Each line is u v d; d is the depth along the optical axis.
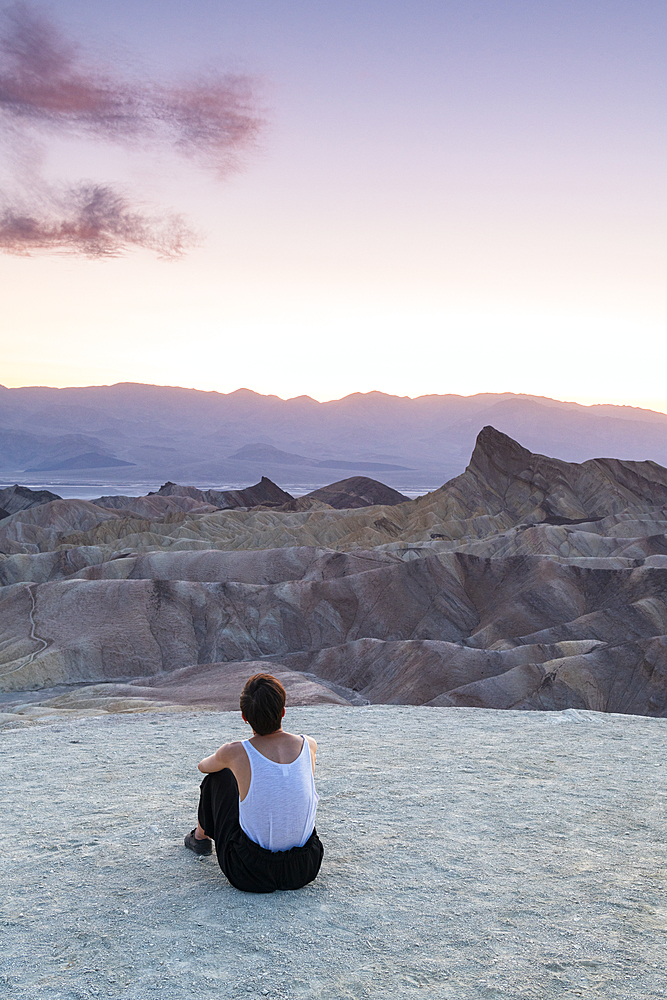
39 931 3.85
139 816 6.12
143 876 4.63
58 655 58.31
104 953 3.58
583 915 4.07
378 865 4.84
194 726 12.38
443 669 43.19
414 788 7.08
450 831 5.64
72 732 11.65
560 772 7.95
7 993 3.22
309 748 4.45
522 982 3.31
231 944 3.66
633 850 5.27
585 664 40.72
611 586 61.12
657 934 3.84
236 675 34.06
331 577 78.06
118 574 83.00
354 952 3.59
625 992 3.23
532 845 5.34
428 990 3.24
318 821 5.89
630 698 39.31
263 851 4.21
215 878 4.55
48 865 4.90
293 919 3.94
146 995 3.19
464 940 3.74
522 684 40.16
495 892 4.40
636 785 7.35
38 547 124.94
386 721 12.30
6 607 66.00
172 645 62.06
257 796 4.21
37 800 6.81
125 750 9.67
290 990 3.23
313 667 49.34
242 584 67.81
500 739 10.22
